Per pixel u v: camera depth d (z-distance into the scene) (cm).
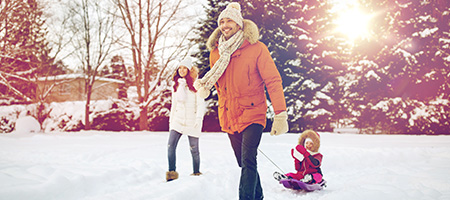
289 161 690
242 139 320
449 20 2795
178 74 507
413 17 2856
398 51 2756
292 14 2753
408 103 2745
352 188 389
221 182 436
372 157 761
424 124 2708
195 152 503
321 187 445
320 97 2631
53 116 2652
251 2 2570
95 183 367
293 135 1562
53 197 300
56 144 1038
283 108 311
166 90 2698
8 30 2388
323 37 2794
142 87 2691
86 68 2538
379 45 2889
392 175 494
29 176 351
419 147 942
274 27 2580
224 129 340
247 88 319
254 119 316
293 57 2642
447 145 1060
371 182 456
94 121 2917
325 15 2864
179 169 573
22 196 278
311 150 469
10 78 2606
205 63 2525
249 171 308
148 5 2442
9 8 2302
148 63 2489
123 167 462
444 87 2780
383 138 1402
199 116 496
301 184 421
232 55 324
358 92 2831
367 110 2789
